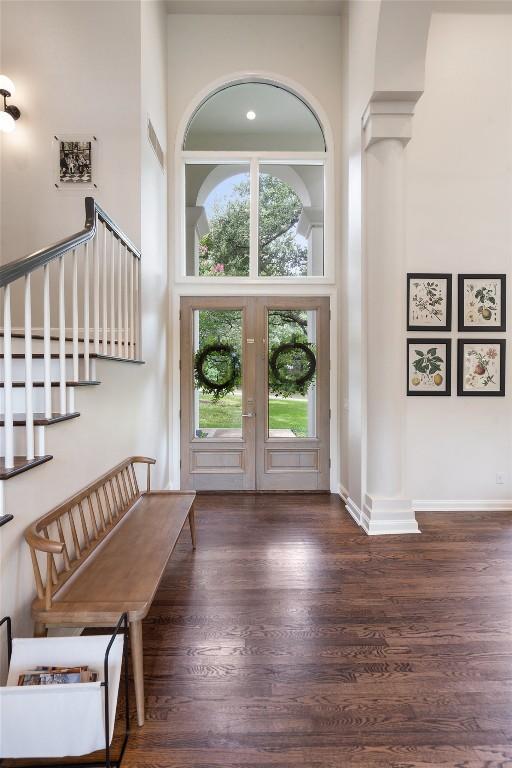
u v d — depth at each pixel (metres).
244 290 4.89
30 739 1.31
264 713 1.72
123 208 3.66
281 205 5.03
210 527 3.78
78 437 2.26
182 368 4.91
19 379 2.43
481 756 1.54
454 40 4.16
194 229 5.01
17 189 3.68
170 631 2.25
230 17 4.85
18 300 3.67
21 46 3.66
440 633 2.25
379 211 3.66
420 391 4.25
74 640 1.53
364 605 2.51
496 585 2.75
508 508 4.29
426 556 3.18
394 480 3.70
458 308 4.23
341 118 4.85
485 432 4.29
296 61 4.87
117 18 3.67
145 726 1.65
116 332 3.52
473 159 4.21
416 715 1.72
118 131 3.67
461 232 4.22
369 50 3.50
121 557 2.14
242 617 2.38
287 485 4.96
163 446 4.56
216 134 4.99
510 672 1.96
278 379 4.96
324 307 4.91
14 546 1.64
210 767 1.49
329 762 1.51
